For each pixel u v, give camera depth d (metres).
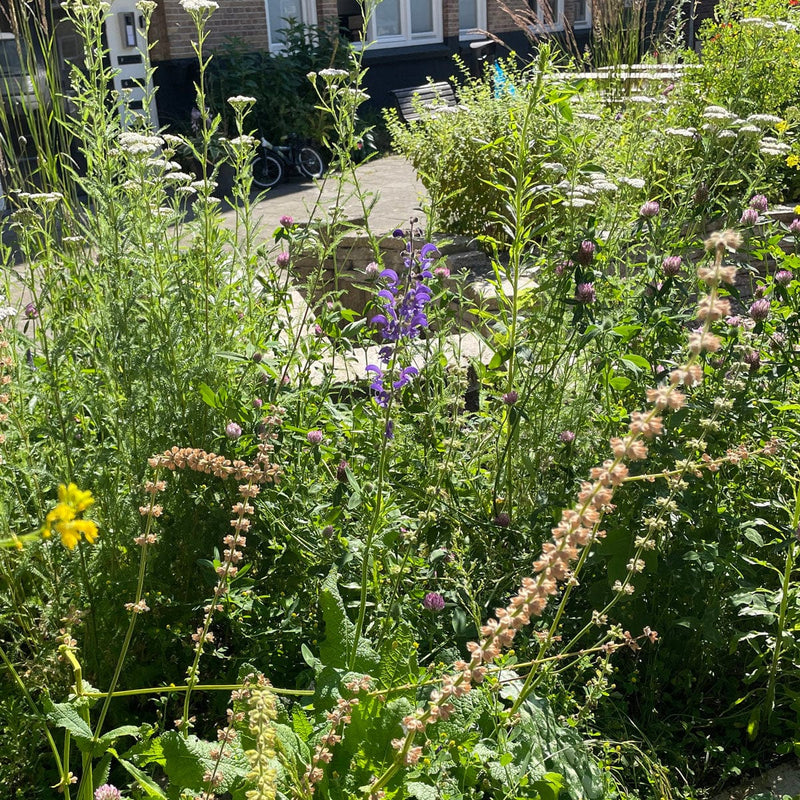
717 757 2.86
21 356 2.96
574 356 3.64
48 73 4.11
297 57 14.08
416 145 7.78
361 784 2.16
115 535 2.77
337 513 2.82
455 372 3.51
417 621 2.85
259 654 2.84
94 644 2.72
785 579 2.74
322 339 3.56
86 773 2.06
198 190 3.75
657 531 2.89
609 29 9.09
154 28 12.87
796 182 7.29
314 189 11.53
